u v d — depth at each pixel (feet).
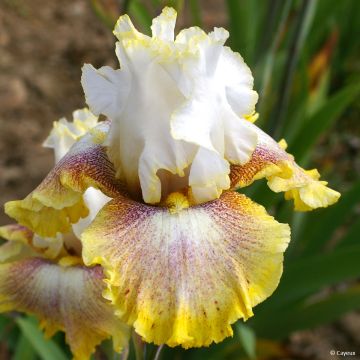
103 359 1.60
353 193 1.77
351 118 3.10
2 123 2.91
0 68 3.22
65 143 1.13
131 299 0.76
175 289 0.76
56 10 3.77
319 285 1.53
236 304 0.76
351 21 3.08
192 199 0.86
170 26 0.88
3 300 1.11
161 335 0.75
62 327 1.07
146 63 0.83
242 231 0.81
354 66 3.28
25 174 2.66
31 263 1.13
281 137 1.99
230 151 0.89
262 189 1.53
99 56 3.40
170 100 0.84
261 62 1.74
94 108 0.90
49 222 0.90
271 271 0.78
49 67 3.30
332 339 2.17
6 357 1.84
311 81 2.01
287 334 1.75
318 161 2.84
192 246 0.79
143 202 0.89
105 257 0.78
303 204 0.91
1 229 1.16
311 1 1.66
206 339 0.75
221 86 0.87
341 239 1.76
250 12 2.09
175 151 0.85
